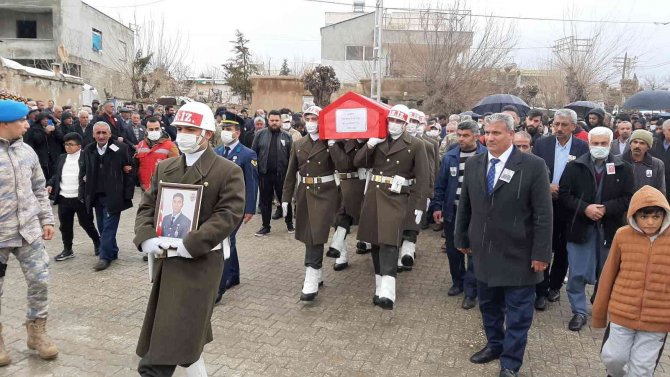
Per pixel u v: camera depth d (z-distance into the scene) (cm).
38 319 425
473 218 420
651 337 350
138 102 2461
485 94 2194
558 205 553
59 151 1116
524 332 399
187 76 3612
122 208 675
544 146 594
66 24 3550
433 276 684
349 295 598
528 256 396
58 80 2011
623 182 497
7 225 404
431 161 725
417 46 2345
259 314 533
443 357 447
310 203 576
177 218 322
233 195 328
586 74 2584
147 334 327
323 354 446
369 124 558
